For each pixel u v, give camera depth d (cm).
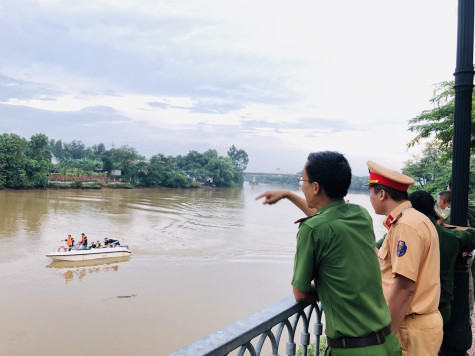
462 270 304
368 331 168
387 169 240
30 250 3228
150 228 4734
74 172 10644
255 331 157
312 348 559
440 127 1181
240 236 4531
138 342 1562
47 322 1739
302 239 178
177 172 13825
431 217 277
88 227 4541
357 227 178
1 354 1416
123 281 2459
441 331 235
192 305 2042
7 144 8612
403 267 212
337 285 169
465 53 306
